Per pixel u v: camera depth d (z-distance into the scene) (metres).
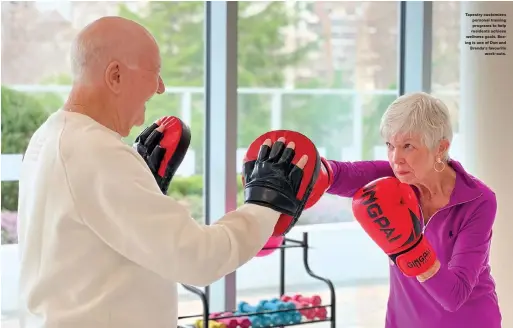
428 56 4.12
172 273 1.57
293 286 4.15
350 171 2.46
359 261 4.34
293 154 1.79
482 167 3.85
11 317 3.40
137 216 1.53
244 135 3.80
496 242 3.84
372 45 4.16
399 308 2.44
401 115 2.21
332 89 4.05
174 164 2.01
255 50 3.80
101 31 1.63
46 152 1.63
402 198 2.11
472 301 2.36
